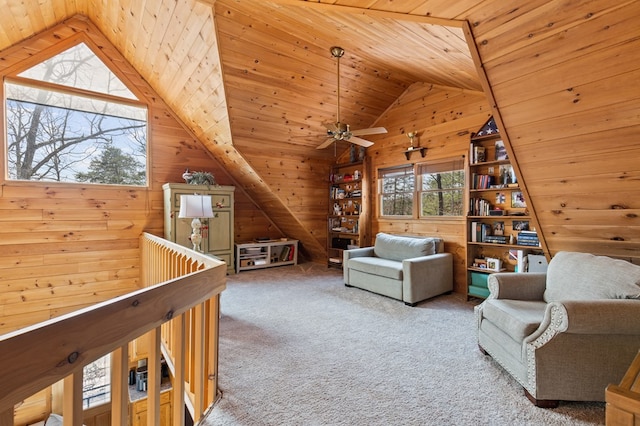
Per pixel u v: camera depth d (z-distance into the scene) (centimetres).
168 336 249
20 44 411
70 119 450
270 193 552
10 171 412
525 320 198
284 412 176
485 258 394
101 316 97
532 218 283
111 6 378
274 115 438
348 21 259
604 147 204
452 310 354
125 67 487
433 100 448
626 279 193
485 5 170
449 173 435
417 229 475
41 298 427
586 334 177
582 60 172
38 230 424
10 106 411
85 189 455
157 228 514
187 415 230
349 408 180
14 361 71
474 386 202
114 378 106
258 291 437
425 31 228
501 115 226
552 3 158
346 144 560
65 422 86
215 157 575
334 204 612
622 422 96
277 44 336
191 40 335
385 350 253
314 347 258
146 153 507
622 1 144
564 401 185
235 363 231
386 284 405
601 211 239
